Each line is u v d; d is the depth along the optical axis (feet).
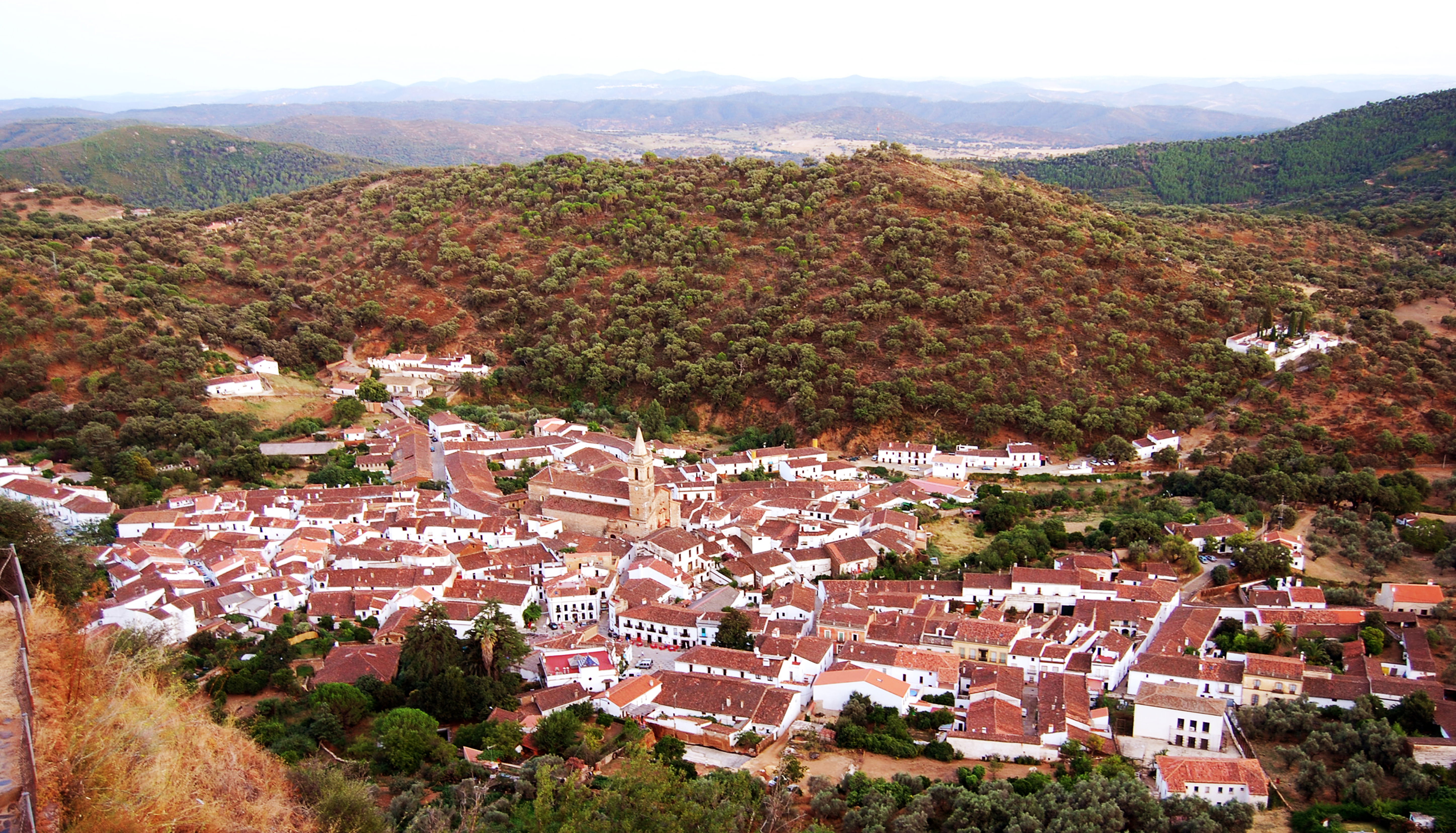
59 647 233.35
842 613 446.60
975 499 625.41
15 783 175.01
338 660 379.55
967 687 404.77
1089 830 281.33
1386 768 330.95
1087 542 538.88
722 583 513.04
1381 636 412.57
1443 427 640.58
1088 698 381.60
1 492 504.02
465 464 627.46
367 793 267.18
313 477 605.31
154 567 442.50
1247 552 492.13
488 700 367.66
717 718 369.50
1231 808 302.04
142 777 202.90
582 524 557.74
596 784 309.63
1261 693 378.53
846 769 341.21
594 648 402.72
